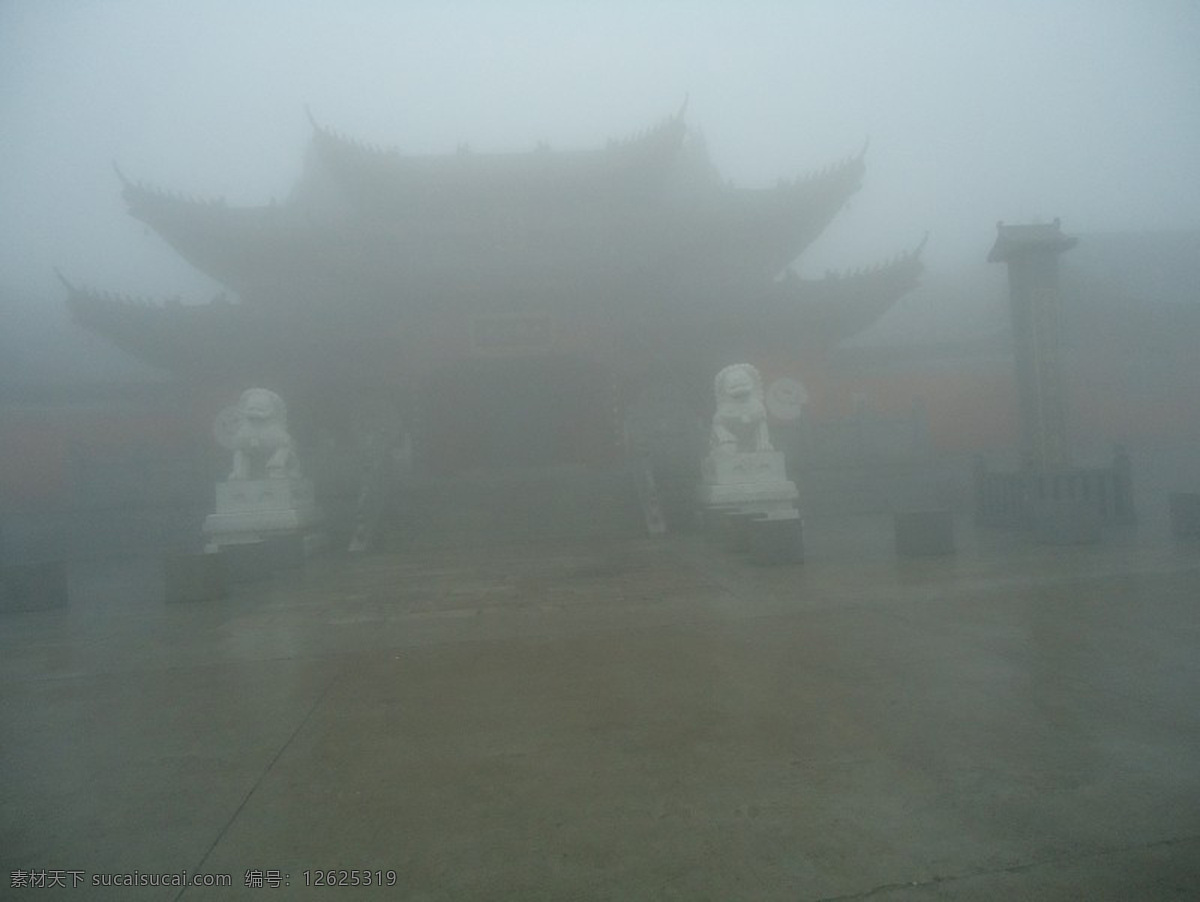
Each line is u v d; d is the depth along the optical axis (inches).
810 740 177.0
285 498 651.5
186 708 226.1
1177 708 187.8
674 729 188.5
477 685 236.4
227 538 637.9
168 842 141.0
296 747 188.2
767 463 668.7
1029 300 628.1
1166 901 110.1
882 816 138.9
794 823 137.9
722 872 122.9
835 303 975.0
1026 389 629.9
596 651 272.7
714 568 466.0
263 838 141.1
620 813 144.9
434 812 148.9
